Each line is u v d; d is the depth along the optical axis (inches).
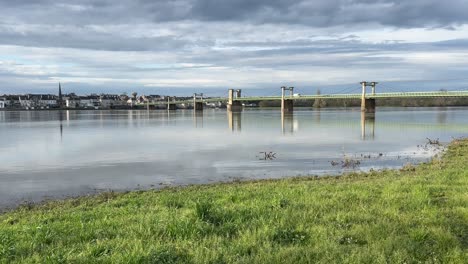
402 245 321.4
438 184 629.0
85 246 334.0
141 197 722.8
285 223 387.5
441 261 296.5
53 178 1064.2
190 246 322.7
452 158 1219.9
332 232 363.6
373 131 2694.4
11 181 1022.4
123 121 4680.1
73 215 517.7
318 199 528.4
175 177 1055.0
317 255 304.5
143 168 1222.3
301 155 1471.5
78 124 4055.1
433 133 2490.2
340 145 1818.4
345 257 299.3
